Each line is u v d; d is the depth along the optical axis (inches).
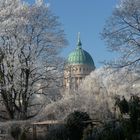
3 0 1539.1
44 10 1568.7
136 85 1370.6
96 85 2068.2
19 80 1494.8
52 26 1569.9
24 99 1505.9
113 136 722.2
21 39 1501.0
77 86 2228.1
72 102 1758.1
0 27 1470.2
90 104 1798.7
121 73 1195.3
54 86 1614.2
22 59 1508.4
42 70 1553.9
